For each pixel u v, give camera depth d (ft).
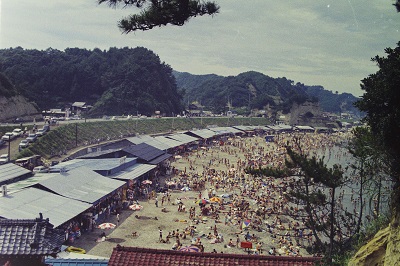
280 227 178.29
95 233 160.04
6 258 50.75
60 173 184.96
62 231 56.08
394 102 55.52
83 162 230.27
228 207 208.03
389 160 61.36
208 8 61.21
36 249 51.13
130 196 210.18
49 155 279.08
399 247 43.11
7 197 140.36
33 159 233.14
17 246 51.31
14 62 618.85
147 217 186.80
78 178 187.21
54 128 327.88
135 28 63.46
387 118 54.44
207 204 210.59
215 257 57.82
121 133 416.46
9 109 381.60
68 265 68.33
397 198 47.62
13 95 398.01
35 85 582.35
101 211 178.19
